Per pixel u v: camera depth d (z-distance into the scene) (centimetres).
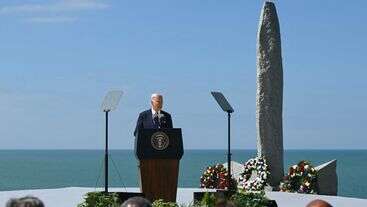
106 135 2133
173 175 2141
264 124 3506
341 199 3084
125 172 12781
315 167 3453
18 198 791
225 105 2297
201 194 2131
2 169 14312
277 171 3484
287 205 2814
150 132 2133
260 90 3528
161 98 2205
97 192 2081
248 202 2097
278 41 3531
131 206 823
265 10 3538
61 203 2817
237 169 3528
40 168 15150
